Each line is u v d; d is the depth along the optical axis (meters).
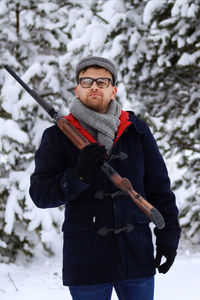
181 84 6.60
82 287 1.76
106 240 1.76
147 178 1.95
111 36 5.96
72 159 1.81
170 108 6.56
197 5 5.46
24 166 5.73
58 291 4.17
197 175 6.56
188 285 4.04
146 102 6.74
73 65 6.03
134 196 1.70
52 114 1.82
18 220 5.31
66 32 6.52
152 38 5.63
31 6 6.15
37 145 5.75
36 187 1.79
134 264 1.78
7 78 5.61
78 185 1.68
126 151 1.86
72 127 1.76
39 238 5.45
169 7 5.69
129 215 1.80
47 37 6.28
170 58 5.85
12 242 5.45
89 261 1.75
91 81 1.80
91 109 1.85
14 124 5.27
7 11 5.94
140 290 1.81
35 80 6.07
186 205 6.50
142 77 6.15
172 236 1.89
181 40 5.59
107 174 1.72
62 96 6.32
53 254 5.73
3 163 5.69
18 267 5.17
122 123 1.86
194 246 6.28
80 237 1.78
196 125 5.93
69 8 6.80
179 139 6.05
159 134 6.00
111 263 1.75
